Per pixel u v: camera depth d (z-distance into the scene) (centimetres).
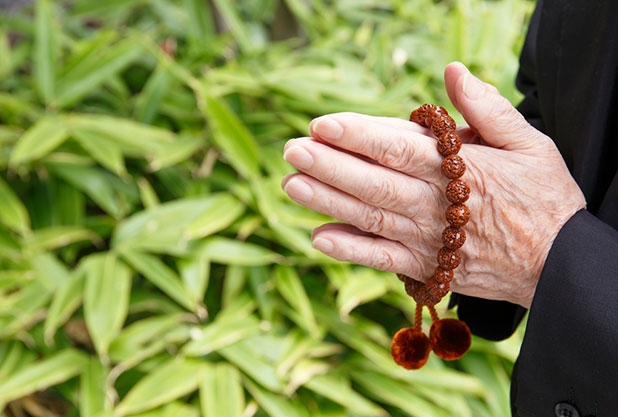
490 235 64
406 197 62
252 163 132
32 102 163
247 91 154
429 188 63
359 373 123
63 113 152
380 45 164
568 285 61
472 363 128
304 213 126
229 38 176
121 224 130
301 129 144
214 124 133
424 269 66
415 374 118
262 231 132
